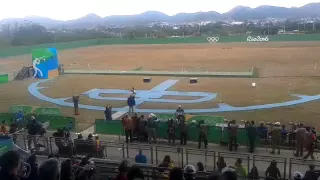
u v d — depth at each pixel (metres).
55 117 22.25
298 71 45.75
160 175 10.68
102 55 76.94
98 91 36.84
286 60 57.34
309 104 28.25
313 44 83.00
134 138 19.86
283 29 153.75
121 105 30.02
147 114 26.52
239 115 25.69
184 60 62.69
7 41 133.75
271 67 50.47
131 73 48.75
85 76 48.84
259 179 13.02
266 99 30.58
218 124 20.23
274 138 17.08
